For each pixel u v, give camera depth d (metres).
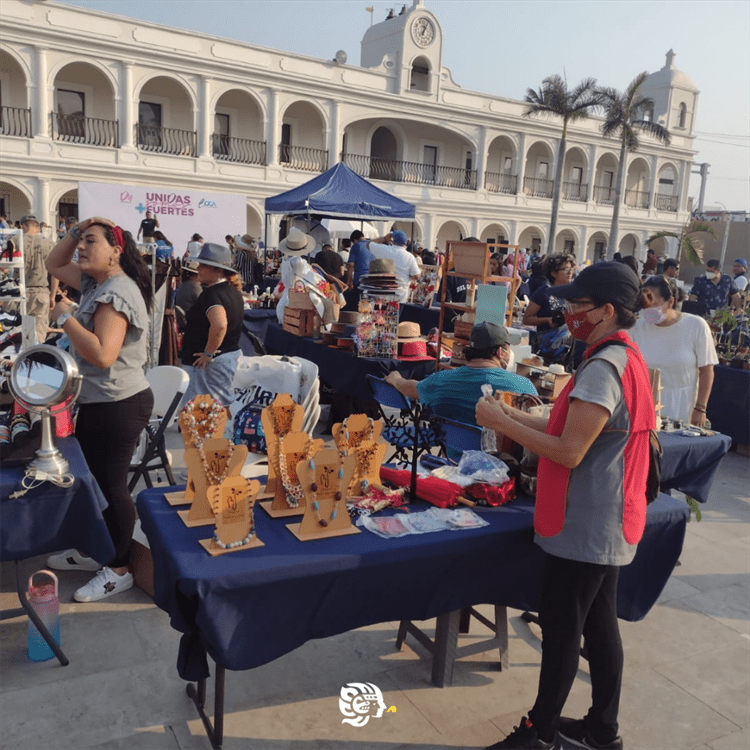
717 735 2.61
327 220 15.38
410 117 27.61
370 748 2.45
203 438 2.56
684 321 4.09
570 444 2.06
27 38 19.56
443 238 32.50
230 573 2.02
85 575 3.54
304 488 2.29
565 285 2.21
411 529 2.38
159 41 21.62
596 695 2.40
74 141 21.28
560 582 2.24
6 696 2.62
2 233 4.96
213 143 25.09
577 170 34.78
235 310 4.66
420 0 26.73
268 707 2.64
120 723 2.51
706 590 3.80
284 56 24.09
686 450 3.60
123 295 2.84
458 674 2.91
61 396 2.58
